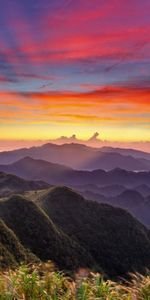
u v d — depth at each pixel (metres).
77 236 168.75
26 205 157.38
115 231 182.62
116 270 156.38
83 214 189.75
